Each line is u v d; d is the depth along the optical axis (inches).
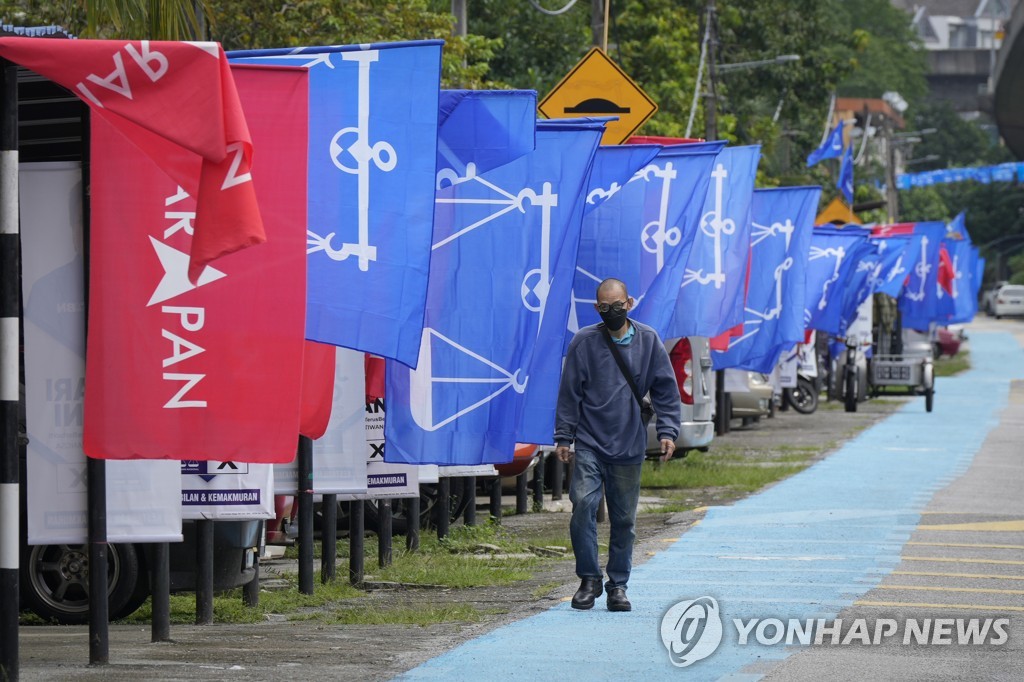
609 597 988.6
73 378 799.1
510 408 1029.8
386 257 897.5
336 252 894.4
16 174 732.7
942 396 3912.4
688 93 3865.7
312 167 898.1
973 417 3127.5
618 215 1325.0
